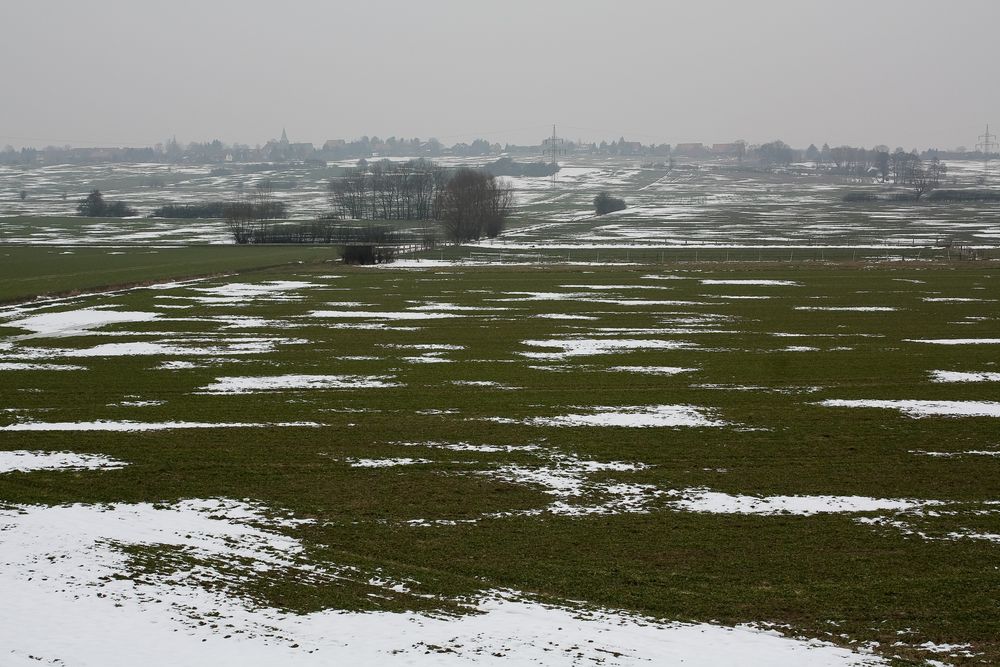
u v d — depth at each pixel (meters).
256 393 37.16
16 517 23.06
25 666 16.36
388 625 17.86
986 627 17.69
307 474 26.61
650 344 49.00
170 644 17.16
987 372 41.09
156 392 37.28
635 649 16.95
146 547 21.39
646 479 26.27
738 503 24.33
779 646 17.08
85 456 28.12
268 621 18.03
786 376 40.53
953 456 28.30
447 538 22.05
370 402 35.56
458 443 29.83
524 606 18.67
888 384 38.72
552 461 27.94
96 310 62.03
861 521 23.00
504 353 46.34
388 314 60.44
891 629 17.66
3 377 40.12
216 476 26.39
